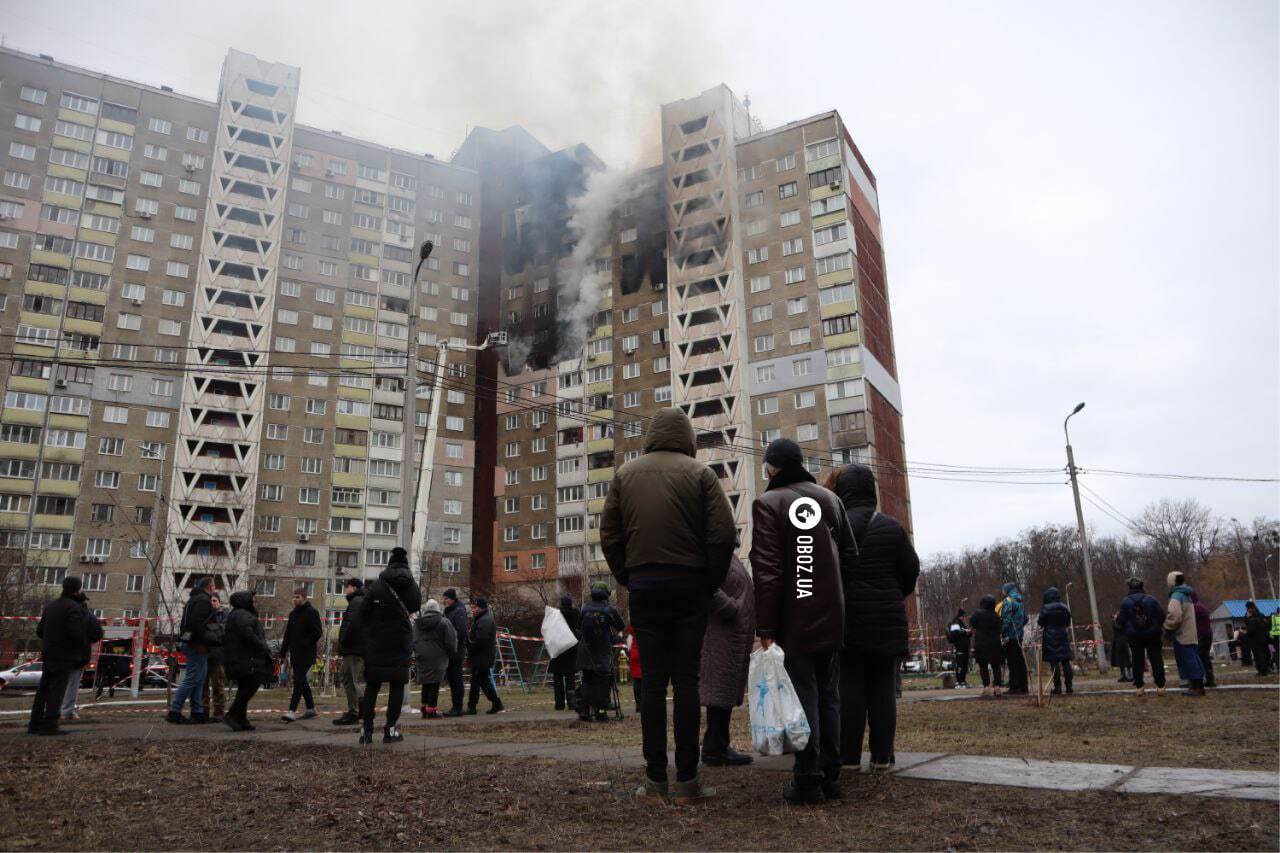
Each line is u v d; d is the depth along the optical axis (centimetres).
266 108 7581
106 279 6719
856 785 504
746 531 6675
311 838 427
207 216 7138
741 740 855
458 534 7731
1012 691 1545
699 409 7238
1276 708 1025
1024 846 352
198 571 6325
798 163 7281
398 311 7931
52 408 6344
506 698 2141
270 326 7200
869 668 572
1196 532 9350
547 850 389
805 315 6950
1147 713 1027
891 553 572
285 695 2364
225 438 6812
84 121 6906
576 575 7431
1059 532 9350
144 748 838
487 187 9031
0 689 3316
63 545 6156
